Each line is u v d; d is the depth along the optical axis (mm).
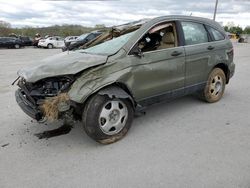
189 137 4152
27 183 3070
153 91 4391
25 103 3896
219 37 5711
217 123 4707
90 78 3672
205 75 5387
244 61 14258
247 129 4434
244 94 6629
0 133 4402
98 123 3760
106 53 4098
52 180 3117
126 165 3393
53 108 3469
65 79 3645
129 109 4113
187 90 5055
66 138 4195
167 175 3145
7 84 8234
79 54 4316
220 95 5949
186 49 4836
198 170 3229
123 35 4504
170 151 3711
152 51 4324
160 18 4602
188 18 5098
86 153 3721
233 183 2967
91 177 3154
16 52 24547
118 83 3930
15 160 3568
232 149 3734
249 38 48094
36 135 4316
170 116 5062
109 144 3969
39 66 3977
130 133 4328
